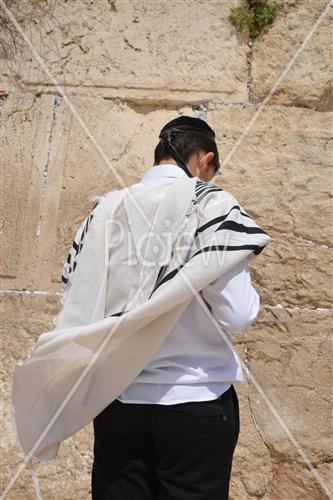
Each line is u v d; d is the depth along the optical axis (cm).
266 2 400
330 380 350
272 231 370
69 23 406
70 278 236
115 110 394
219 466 216
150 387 216
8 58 405
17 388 237
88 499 345
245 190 375
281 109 389
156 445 216
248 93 395
